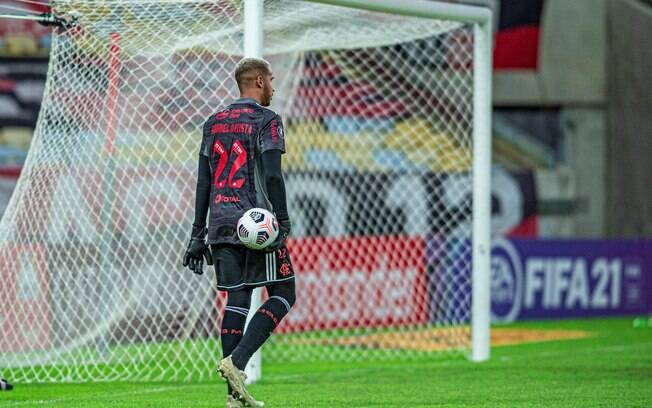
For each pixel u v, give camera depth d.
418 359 32.16
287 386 24.33
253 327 17.36
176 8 24.89
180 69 25.98
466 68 34.34
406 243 42.88
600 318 53.03
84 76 25.81
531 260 50.31
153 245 26.42
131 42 25.78
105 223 26.20
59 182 25.80
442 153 49.38
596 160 68.94
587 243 52.84
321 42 30.58
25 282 25.78
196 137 26.11
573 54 68.88
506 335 42.50
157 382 24.92
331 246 41.62
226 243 17.44
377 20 30.16
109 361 26.34
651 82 70.00
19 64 51.69
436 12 29.31
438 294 42.91
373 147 49.06
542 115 68.00
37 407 20.25
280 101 33.22
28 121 51.38
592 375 26.88
